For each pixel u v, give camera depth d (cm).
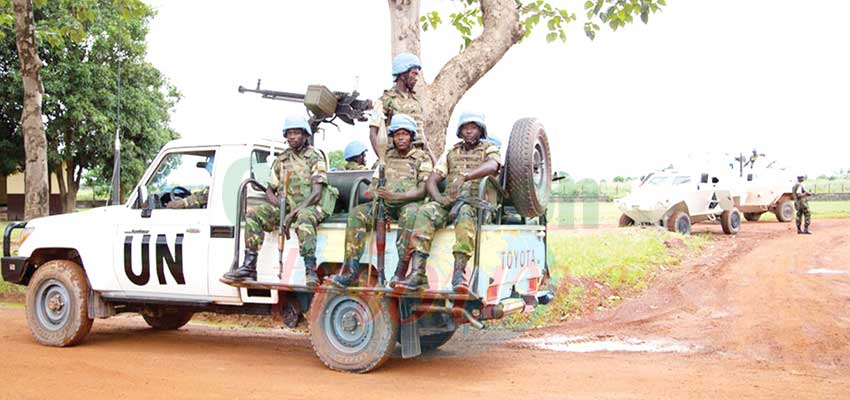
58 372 682
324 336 693
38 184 1441
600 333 916
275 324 999
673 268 1520
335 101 823
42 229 831
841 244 2066
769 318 995
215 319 1039
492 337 895
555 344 850
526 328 950
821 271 1483
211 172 767
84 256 801
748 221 3144
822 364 745
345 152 816
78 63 3106
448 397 596
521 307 707
